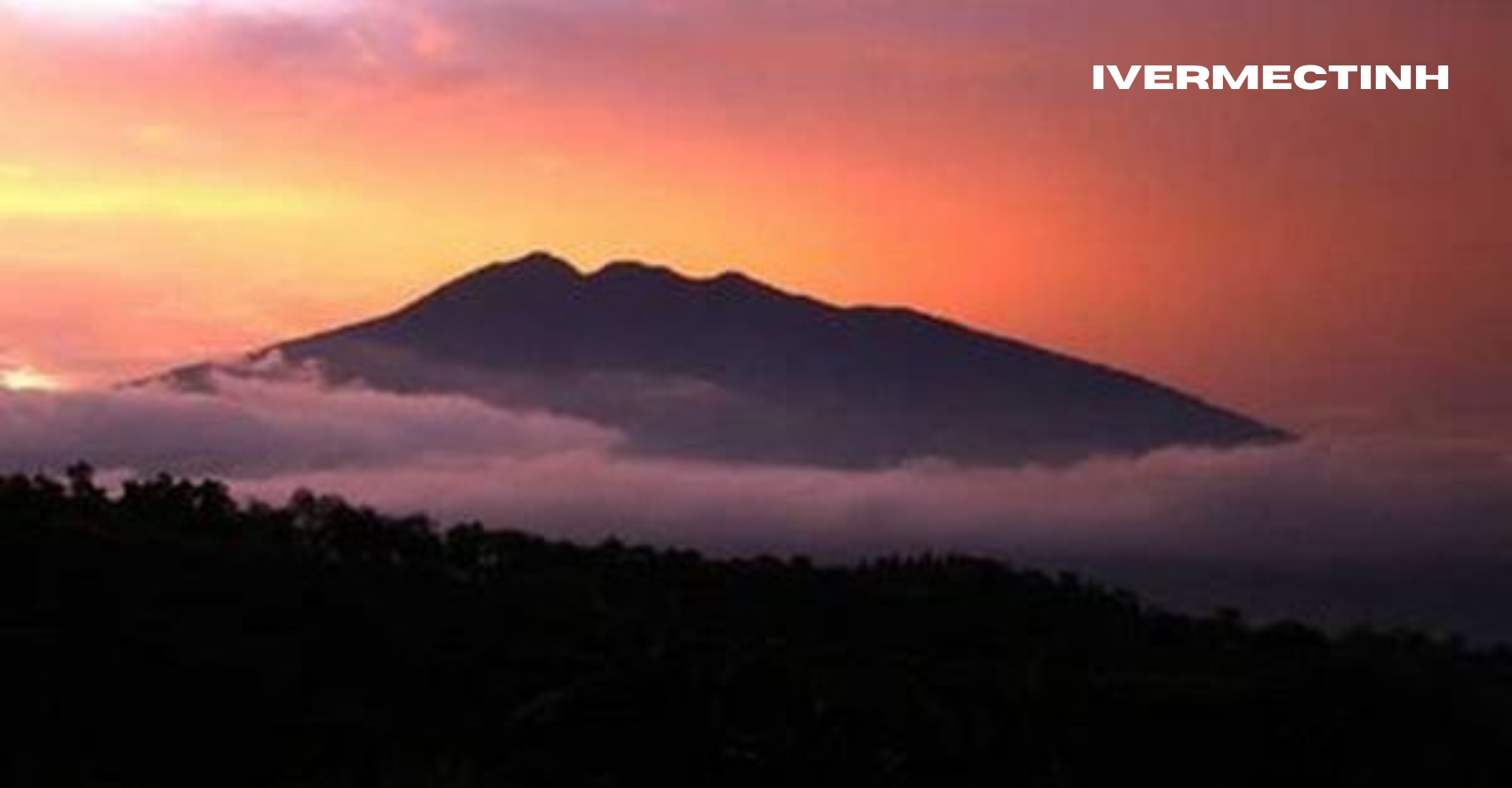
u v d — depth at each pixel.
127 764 43.41
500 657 51.34
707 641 53.66
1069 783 48.09
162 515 59.78
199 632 49.72
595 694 48.19
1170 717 51.94
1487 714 55.12
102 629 48.78
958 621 61.56
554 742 46.34
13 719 44.38
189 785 42.62
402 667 50.03
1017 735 50.06
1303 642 63.28
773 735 47.50
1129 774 49.28
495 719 47.56
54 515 56.12
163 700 46.12
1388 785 50.25
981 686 53.00
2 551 51.97
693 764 45.81
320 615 52.38
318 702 47.31
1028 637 61.19
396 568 57.78
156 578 52.56
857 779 46.38
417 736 46.25
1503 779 52.00
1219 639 64.38
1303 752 50.97
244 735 45.16
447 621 53.75
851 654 55.28
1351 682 55.12
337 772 43.88
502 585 57.75
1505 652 65.12
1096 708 52.25
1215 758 50.34
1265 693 53.75
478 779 43.41
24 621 48.78
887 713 49.50
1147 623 66.19
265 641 50.09
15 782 41.69
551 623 54.81
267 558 55.81
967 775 47.56
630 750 46.22
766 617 60.22
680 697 48.50
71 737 44.19
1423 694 55.53
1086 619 64.81
